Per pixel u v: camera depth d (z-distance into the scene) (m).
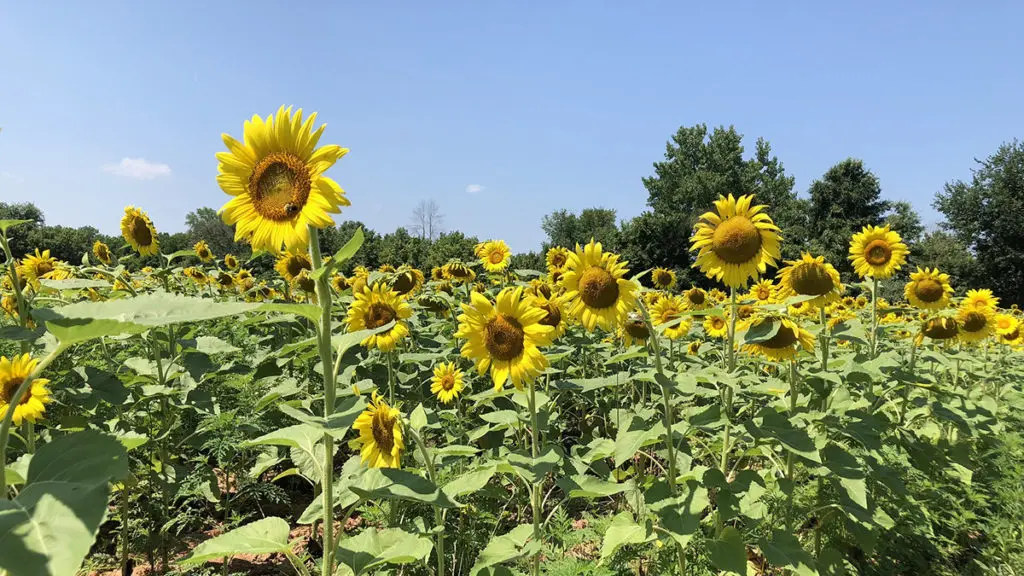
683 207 70.19
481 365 3.51
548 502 4.91
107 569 4.09
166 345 5.32
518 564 3.58
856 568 3.84
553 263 9.27
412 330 6.29
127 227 6.52
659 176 74.69
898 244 5.32
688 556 3.33
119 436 2.83
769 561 3.18
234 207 2.29
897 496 4.11
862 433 3.80
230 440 4.14
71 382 4.12
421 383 5.95
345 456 6.04
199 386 4.95
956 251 45.78
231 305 1.46
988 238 47.72
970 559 4.21
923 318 5.65
